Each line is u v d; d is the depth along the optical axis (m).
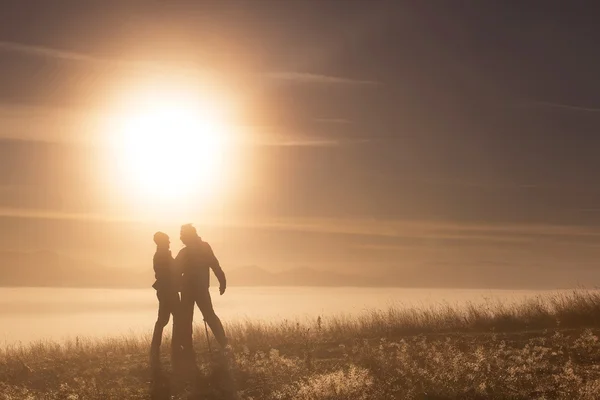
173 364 12.35
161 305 12.94
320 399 9.05
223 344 12.96
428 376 9.64
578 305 15.80
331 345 14.13
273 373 10.87
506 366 10.37
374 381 9.59
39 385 11.42
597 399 8.21
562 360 10.79
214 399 9.52
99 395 10.20
